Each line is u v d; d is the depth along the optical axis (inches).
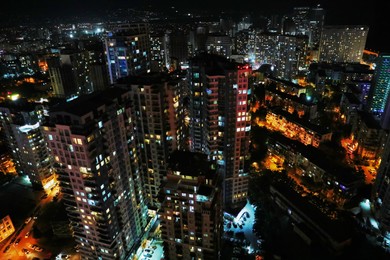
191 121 6820.9
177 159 4503.0
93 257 5000.0
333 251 5413.4
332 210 6274.6
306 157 7372.1
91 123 4035.4
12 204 7062.0
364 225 5984.3
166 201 4365.2
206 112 5974.4
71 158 4131.4
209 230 4367.6
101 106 4256.9
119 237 4916.3
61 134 4008.4
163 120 5664.4
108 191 4493.1
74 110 3959.2
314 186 7027.6
